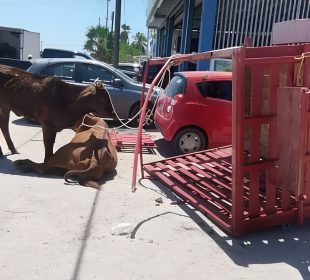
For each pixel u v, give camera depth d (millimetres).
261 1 7812
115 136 6016
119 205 3547
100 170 4133
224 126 5324
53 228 3041
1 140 5887
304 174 3133
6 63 10141
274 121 3000
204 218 3357
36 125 7293
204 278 2477
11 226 3037
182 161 4574
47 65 7379
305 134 2717
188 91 5281
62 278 2410
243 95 2844
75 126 4480
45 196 3646
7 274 2424
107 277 2445
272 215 3121
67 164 4203
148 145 5777
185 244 2895
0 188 3791
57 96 4352
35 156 5070
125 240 2910
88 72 7387
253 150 3000
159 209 3512
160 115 5637
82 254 2691
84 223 3150
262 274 2547
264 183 3576
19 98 4398
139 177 4391
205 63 7930
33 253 2674
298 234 3119
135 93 7281
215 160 4500
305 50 2953
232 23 7980
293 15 7691
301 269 2625
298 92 2695
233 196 2998
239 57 2789
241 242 2963
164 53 18203
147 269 2551
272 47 2910
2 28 15586
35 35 17422
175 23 16906
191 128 5320
